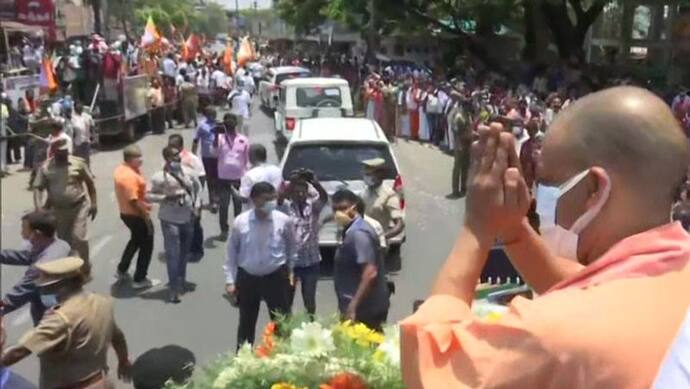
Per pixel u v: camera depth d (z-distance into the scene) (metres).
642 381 1.37
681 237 1.55
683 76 29.05
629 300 1.45
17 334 7.84
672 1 28.92
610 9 36.00
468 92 22.33
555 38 33.72
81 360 4.66
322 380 2.76
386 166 10.08
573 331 1.42
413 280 9.81
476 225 1.68
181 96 25.95
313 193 7.93
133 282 9.51
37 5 25.64
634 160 1.54
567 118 1.62
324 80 20.89
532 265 1.85
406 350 1.58
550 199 1.63
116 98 21.05
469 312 1.60
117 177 9.21
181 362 3.15
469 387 1.47
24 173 16.84
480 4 32.41
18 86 19.12
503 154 1.69
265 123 27.45
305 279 7.75
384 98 23.91
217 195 12.38
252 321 7.01
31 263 6.62
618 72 29.86
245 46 39.97
